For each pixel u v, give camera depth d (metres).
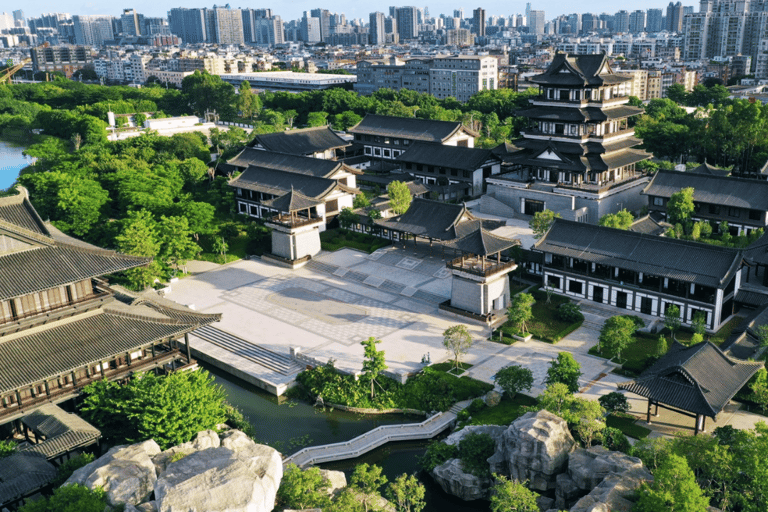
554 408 70.75
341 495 60.44
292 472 62.91
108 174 160.75
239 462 58.97
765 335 82.81
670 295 97.62
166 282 120.75
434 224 116.81
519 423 67.56
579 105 140.00
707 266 94.81
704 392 69.88
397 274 121.00
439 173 166.62
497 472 67.56
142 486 58.44
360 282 120.44
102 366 77.56
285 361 93.94
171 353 83.50
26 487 59.78
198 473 57.44
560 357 79.94
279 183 147.25
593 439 69.88
